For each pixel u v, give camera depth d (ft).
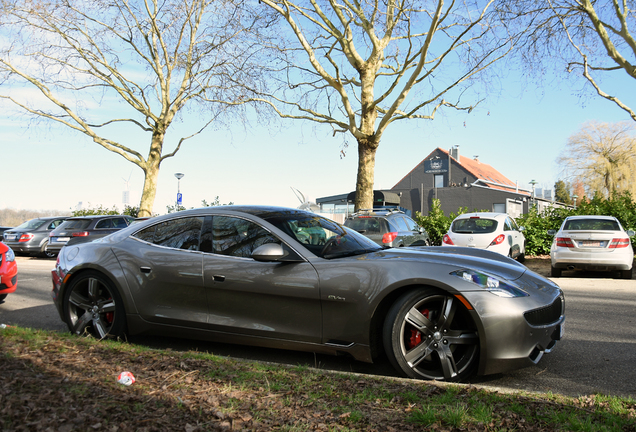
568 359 14.12
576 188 173.78
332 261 13.05
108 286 15.37
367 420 8.33
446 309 11.64
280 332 13.19
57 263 16.71
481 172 166.09
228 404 8.93
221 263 13.98
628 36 42.68
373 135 49.57
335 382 10.57
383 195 109.09
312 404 9.12
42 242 59.98
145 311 14.84
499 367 11.35
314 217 15.67
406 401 9.37
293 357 14.48
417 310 11.95
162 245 15.30
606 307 22.81
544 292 12.23
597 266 33.27
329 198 118.32
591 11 43.50
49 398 8.69
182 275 14.38
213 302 14.03
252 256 13.04
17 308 23.40
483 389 10.21
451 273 11.79
